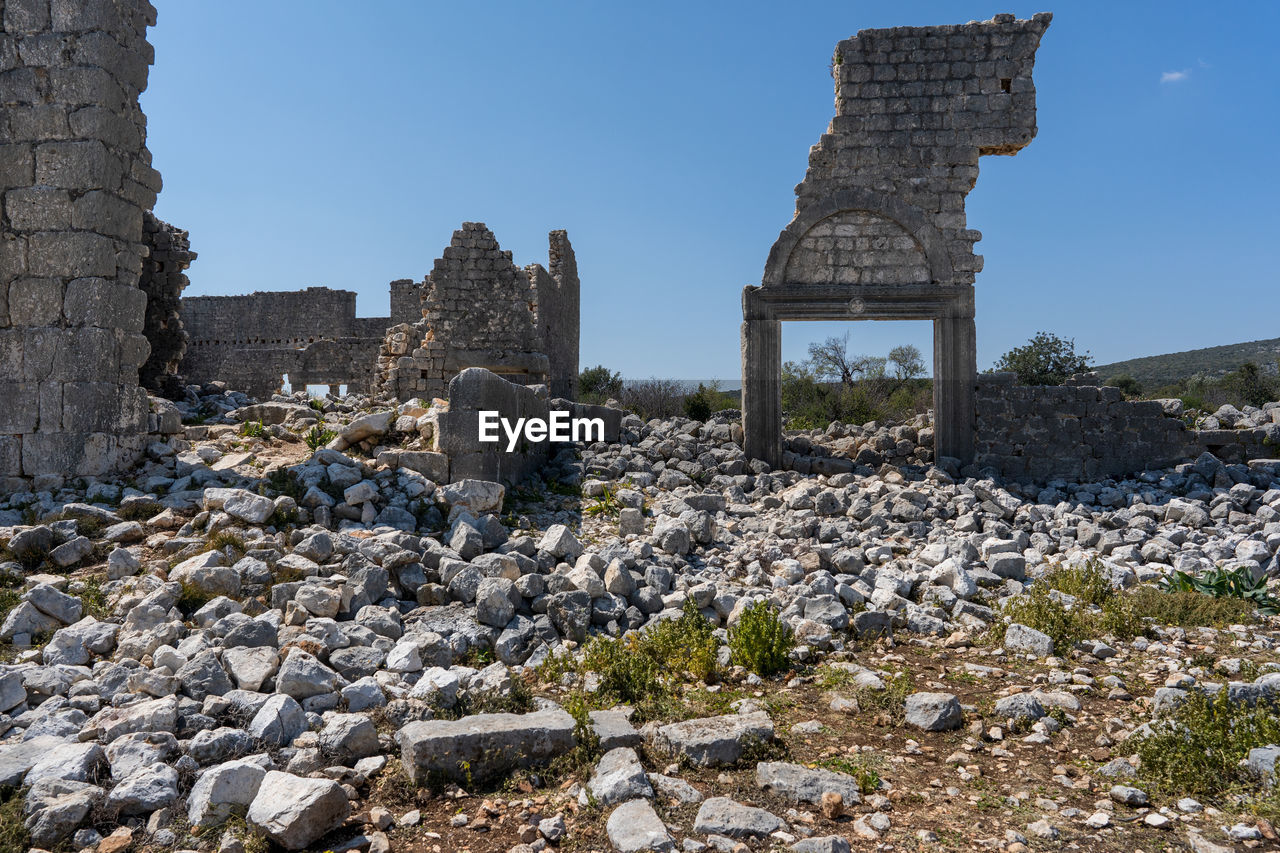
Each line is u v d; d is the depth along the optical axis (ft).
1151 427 46.83
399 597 22.45
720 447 48.14
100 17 30.37
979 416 47.73
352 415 42.68
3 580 21.12
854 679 18.92
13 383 29.58
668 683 18.65
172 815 12.52
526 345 69.46
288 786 12.41
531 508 32.60
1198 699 15.74
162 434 33.32
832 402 70.18
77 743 13.66
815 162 48.57
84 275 29.99
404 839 12.35
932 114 48.16
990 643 21.91
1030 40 47.70
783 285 48.42
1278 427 45.37
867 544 31.55
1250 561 28.60
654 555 26.96
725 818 12.28
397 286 110.22
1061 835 12.37
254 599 20.43
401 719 15.65
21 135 30.30
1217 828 12.59
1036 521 36.60
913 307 47.96
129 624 18.92
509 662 19.80
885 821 12.65
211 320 126.11
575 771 14.20
